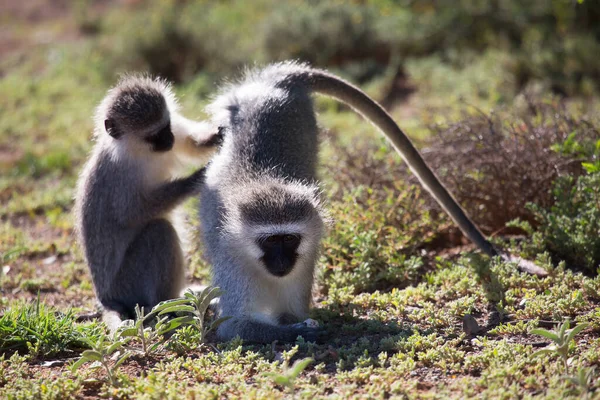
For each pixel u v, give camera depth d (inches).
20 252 612.7
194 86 1066.1
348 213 534.0
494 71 946.7
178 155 541.3
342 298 456.4
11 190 787.4
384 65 1129.4
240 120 486.0
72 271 571.2
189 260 560.1
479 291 444.8
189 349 388.8
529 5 1106.1
